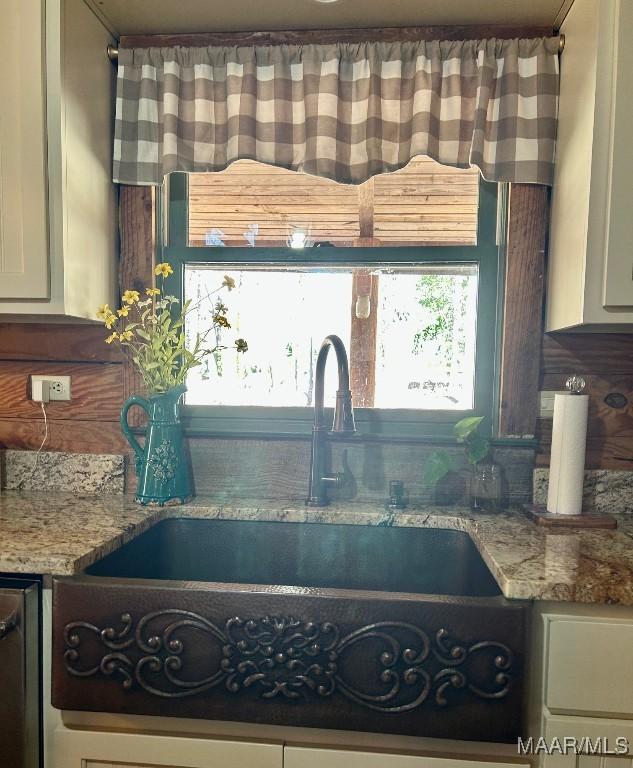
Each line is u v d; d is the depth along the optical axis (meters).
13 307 1.28
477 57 1.41
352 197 1.57
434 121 1.41
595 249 1.16
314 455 1.44
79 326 1.56
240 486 1.54
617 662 0.90
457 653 0.90
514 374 1.46
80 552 1.02
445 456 1.41
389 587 1.38
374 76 1.42
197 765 0.95
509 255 1.45
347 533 1.40
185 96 1.49
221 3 1.35
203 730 0.96
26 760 0.99
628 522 1.35
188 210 1.57
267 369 1.59
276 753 0.94
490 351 1.49
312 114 1.44
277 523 1.41
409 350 1.55
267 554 1.41
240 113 1.45
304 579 1.40
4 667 0.99
